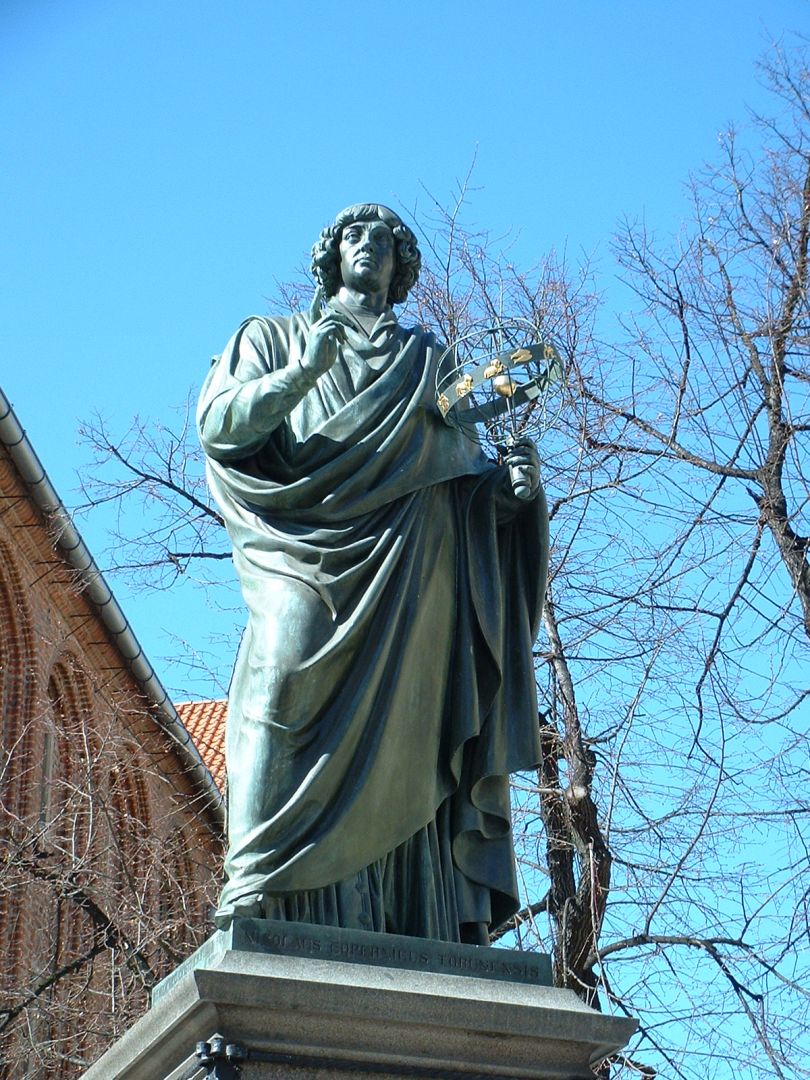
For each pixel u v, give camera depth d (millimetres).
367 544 5828
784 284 15750
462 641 6020
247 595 5801
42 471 24016
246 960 4910
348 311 6477
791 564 15133
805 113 16016
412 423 6094
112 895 17734
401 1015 4883
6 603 25094
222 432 5910
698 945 14211
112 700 22469
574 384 15828
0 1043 16969
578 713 15398
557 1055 5117
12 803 24312
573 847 14844
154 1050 4918
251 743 5484
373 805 5535
